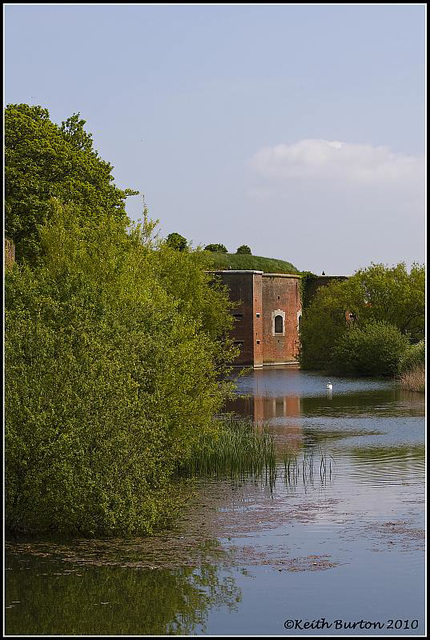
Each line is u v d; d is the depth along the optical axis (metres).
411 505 19.48
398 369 65.56
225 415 38.53
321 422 35.97
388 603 13.20
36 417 16.03
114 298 23.44
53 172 44.88
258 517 18.52
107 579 14.28
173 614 12.77
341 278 97.94
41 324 17.88
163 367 21.09
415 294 74.94
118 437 16.55
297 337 96.50
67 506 15.99
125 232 31.30
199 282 46.12
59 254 26.98
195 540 16.62
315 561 15.23
